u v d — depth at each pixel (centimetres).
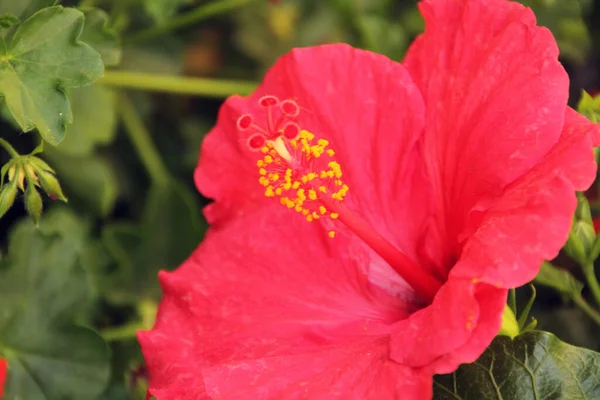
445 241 44
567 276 46
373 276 45
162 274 45
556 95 42
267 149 44
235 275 45
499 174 42
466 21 44
